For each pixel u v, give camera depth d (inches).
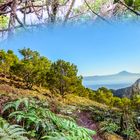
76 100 314.7
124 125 239.5
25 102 160.4
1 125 127.7
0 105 163.5
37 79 319.3
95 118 248.5
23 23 196.7
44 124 147.6
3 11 193.2
